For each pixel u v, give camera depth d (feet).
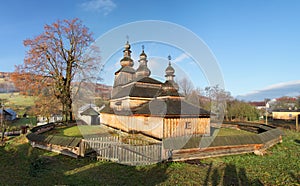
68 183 22.15
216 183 22.67
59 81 79.97
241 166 28.96
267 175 25.50
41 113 77.97
